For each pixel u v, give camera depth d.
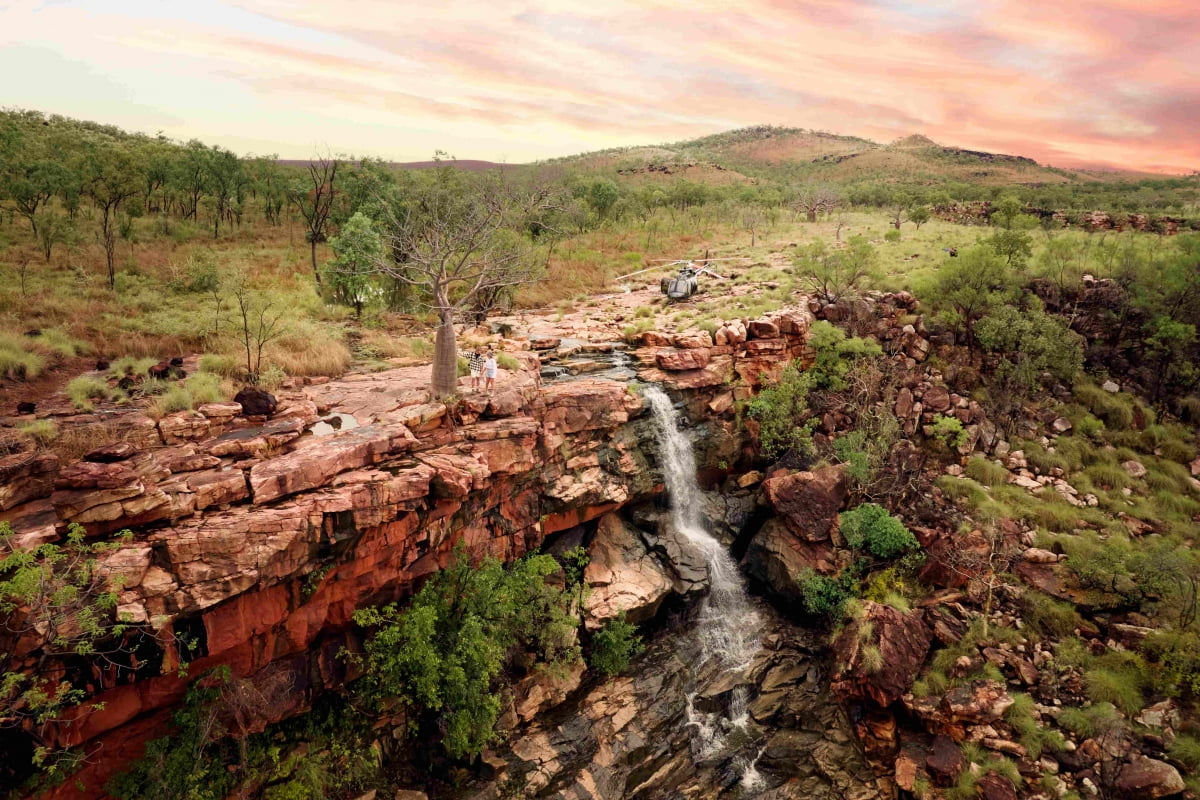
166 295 29.34
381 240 32.75
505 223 37.34
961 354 30.98
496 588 17.77
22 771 11.77
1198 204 76.19
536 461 20.00
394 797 15.90
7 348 20.39
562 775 17.48
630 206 77.75
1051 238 45.81
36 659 11.30
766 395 27.64
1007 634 20.34
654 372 26.20
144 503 12.84
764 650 22.41
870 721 19.50
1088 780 16.66
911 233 57.03
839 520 23.86
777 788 18.38
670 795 18.12
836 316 32.06
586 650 20.19
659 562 23.19
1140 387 31.05
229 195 53.31
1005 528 23.73
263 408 17.62
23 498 13.46
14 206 43.91
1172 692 18.09
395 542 15.98
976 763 17.36
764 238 61.16
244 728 14.02
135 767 12.98
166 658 12.51
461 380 21.55
